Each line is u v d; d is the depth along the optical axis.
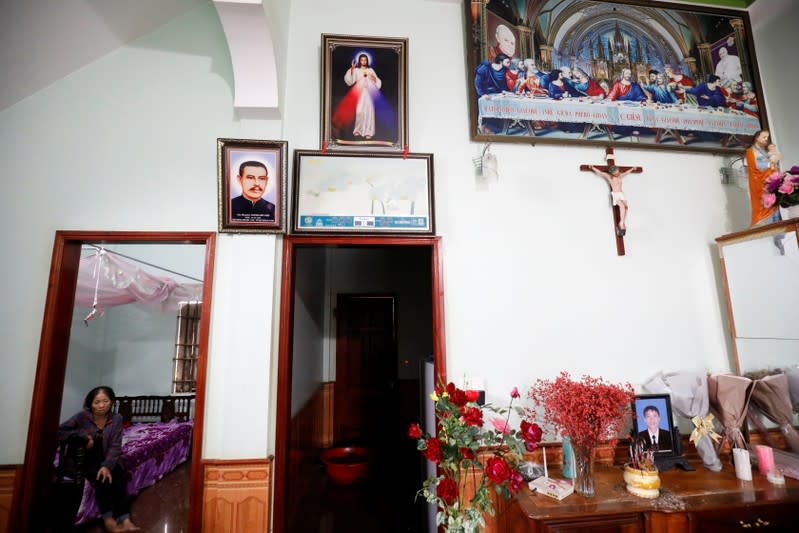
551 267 2.20
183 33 2.17
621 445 2.02
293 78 2.20
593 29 2.42
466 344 2.07
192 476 1.80
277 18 2.02
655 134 2.37
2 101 1.98
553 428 2.05
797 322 1.93
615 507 1.53
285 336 1.97
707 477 1.78
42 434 1.82
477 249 2.16
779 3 2.51
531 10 2.38
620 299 2.21
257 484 1.80
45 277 1.94
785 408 1.95
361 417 4.66
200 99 2.13
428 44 2.33
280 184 1.98
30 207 1.97
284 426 1.91
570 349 2.13
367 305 4.86
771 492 1.62
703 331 2.25
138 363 4.99
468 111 2.28
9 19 1.77
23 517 1.74
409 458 4.13
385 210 2.09
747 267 2.14
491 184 2.23
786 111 2.49
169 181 2.05
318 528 2.64
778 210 2.08
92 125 2.05
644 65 2.44
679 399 2.00
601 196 2.31
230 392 1.86
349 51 2.21
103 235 1.98
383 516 2.82
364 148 2.15
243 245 1.98
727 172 2.42
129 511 2.81
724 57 2.53
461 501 1.41
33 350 1.88
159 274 5.07
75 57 2.03
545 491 1.63
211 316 1.95
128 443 3.58
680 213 2.36
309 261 3.62
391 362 4.77
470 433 1.45
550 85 2.32
